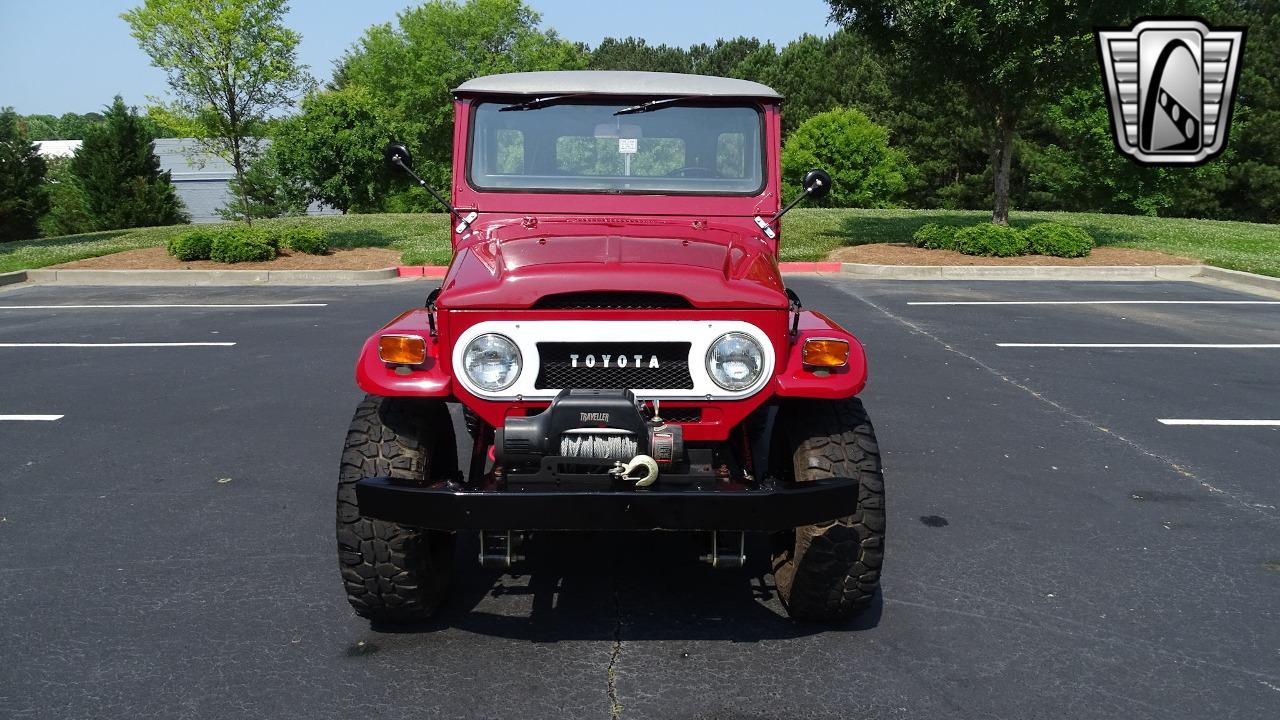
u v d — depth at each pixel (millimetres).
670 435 3281
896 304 12125
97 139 37250
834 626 3863
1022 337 10008
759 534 4875
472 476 3830
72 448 6191
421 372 3498
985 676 3473
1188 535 4863
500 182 4473
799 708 3246
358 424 3703
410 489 3209
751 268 3727
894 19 17906
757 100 4484
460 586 4219
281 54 18562
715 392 3432
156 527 4852
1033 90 17797
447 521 3154
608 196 4469
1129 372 8492
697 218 4484
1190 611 4023
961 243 16594
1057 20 16203
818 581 3633
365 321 10859
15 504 5172
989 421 6953
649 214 4480
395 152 4363
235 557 4484
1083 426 6840
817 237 19312
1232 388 7941
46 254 17031
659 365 3441
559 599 4094
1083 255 16328
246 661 3527
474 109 4469
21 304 12188
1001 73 17125
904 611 4000
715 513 3150
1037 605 4066
